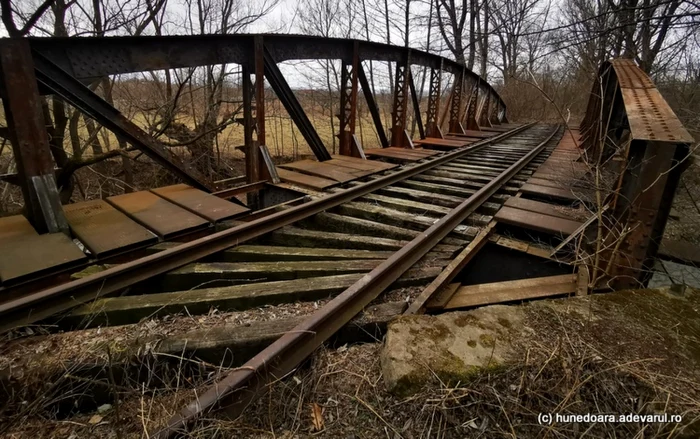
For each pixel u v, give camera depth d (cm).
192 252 313
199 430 146
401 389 164
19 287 257
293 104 659
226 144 1375
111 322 236
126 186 897
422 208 466
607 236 269
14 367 184
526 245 382
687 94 1114
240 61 548
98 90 976
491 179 620
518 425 152
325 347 209
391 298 270
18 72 319
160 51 451
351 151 809
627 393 157
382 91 2102
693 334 188
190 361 198
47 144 338
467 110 1584
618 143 534
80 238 325
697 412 144
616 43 1096
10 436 164
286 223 402
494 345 175
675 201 641
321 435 156
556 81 2423
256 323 221
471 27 2302
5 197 715
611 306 210
